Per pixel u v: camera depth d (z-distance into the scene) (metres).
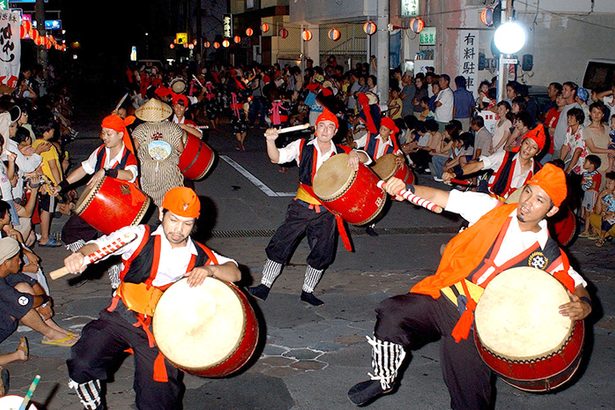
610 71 16.58
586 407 5.32
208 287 4.00
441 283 4.07
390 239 10.06
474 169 7.29
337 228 7.24
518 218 3.91
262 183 13.84
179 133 8.48
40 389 5.37
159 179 8.28
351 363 5.96
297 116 18.72
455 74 18.38
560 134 11.21
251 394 5.40
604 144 10.26
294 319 6.94
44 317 6.34
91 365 4.16
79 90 49.00
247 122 23.67
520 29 12.72
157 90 14.67
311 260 7.17
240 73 25.97
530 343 3.65
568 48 18.23
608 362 6.11
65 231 6.64
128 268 4.19
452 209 4.19
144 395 4.15
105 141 6.66
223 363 3.88
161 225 4.24
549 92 13.13
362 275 8.38
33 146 8.80
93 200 5.67
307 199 6.95
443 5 18.75
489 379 4.13
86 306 7.15
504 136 12.14
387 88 17.41
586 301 3.87
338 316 7.05
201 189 13.13
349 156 5.75
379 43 17.27
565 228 7.30
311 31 29.31
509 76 16.44
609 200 9.73
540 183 3.81
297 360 6.01
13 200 7.72
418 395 5.45
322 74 21.47
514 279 3.85
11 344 6.20
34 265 6.35
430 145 14.69
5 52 14.55
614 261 9.10
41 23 29.58
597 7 17.81
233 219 11.03
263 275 7.30
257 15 36.12
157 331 3.94
